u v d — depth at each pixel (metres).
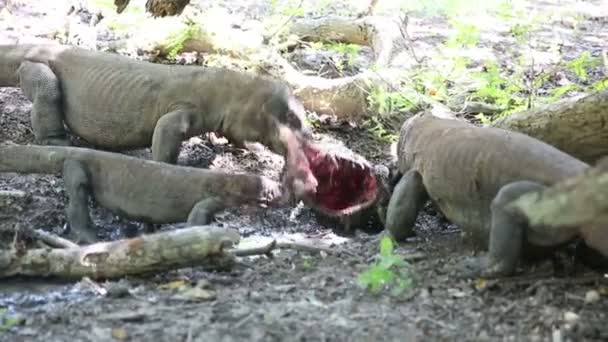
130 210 5.63
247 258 5.32
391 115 6.75
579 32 9.11
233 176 5.57
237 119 5.97
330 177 5.91
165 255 5.05
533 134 5.79
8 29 8.01
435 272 5.10
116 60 6.23
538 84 7.11
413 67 7.20
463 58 7.42
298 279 5.09
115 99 6.13
